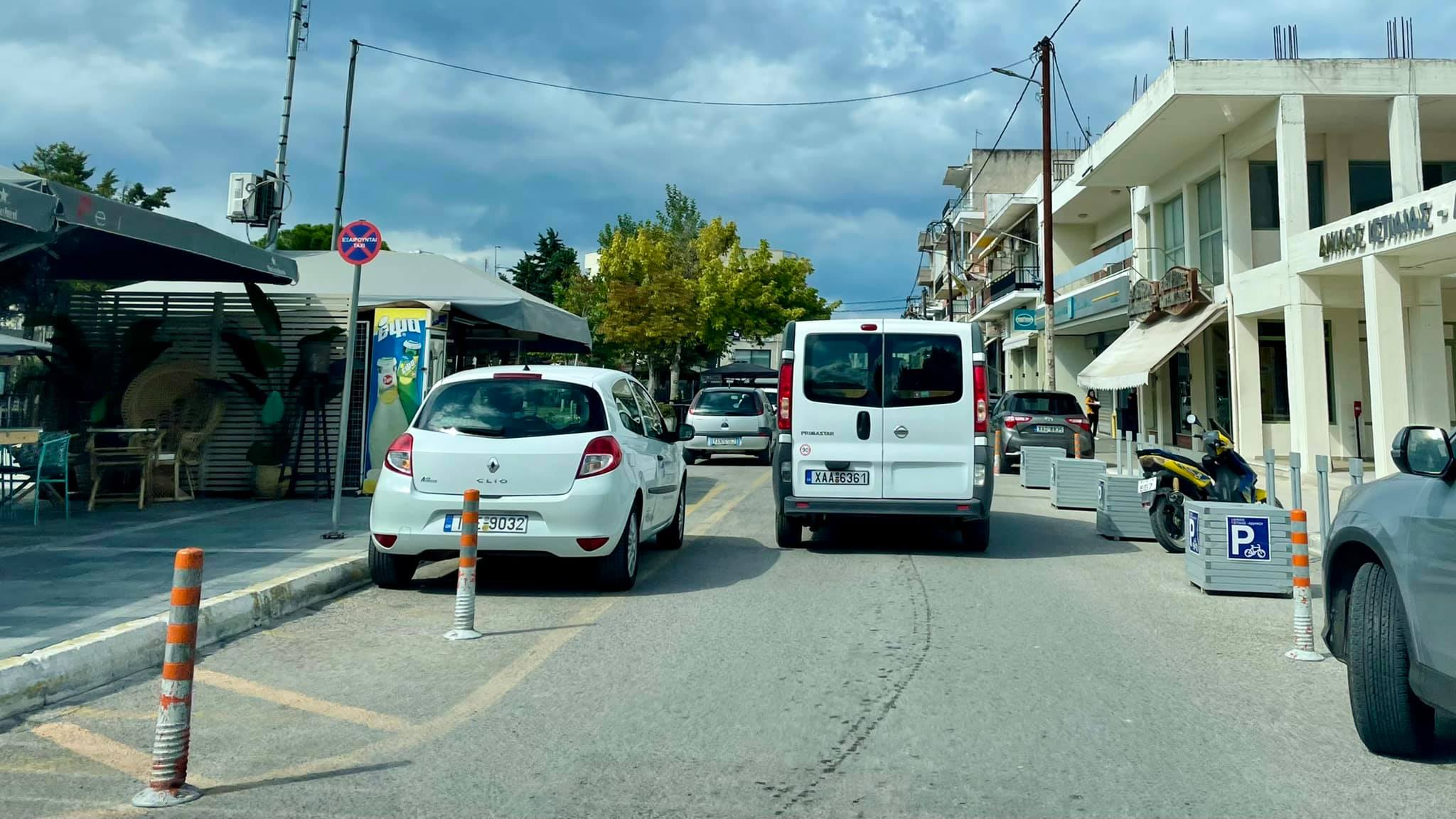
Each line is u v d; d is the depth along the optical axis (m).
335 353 13.14
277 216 16.48
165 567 7.71
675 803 3.74
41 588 6.91
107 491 12.21
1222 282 22.50
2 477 10.79
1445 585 3.65
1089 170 25.59
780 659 5.78
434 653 5.91
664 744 4.37
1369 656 4.15
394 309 12.64
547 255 68.44
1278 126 19.34
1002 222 40.78
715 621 6.73
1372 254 16.33
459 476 7.23
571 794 3.81
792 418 9.43
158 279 11.61
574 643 6.14
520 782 3.93
